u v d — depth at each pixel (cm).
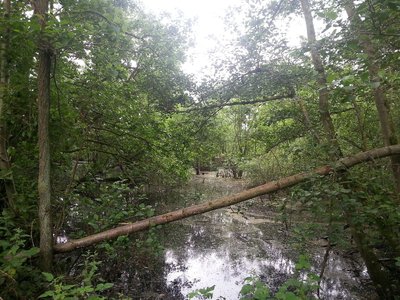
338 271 685
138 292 588
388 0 224
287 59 521
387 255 626
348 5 303
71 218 637
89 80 566
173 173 852
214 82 587
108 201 503
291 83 529
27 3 417
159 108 651
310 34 551
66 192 520
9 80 417
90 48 408
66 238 604
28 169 472
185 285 634
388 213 371
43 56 390
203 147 777
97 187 664
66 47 365
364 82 231
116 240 462
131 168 756
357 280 646
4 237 400
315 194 368
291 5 565
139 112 653
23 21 317
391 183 483
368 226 461
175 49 601
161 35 566
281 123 705
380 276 543
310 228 439
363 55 260
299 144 615
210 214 1240
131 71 648
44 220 404
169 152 708
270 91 570
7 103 415
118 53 513
